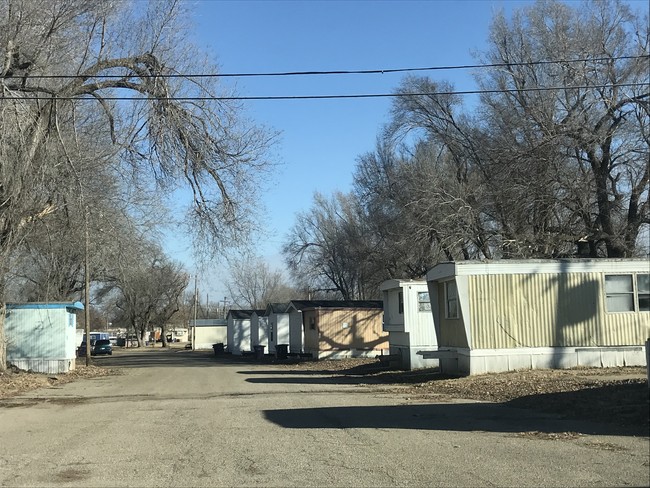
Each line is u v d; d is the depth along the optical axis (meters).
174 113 21.09
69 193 20.45
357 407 13.27
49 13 18.98
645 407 10.44
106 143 22.33
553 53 26.56
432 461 7.69
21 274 29.30
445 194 31.00
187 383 21.72
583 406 11.39
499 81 28.58
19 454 8.85
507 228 28.33
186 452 8.77
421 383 18.31
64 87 20.70
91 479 7.23
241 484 6.87
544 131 25.81
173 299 83.94
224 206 22.42
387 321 27.12
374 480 6.87
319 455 8.28
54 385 21.23
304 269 56.78
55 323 25.88
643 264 18.84
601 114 25.41
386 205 38.22
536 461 7.48
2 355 22.89
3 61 18.33
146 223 25.36
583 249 28.34
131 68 21.94
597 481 6.47
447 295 20.42
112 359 47.22
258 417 12.15
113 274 35.66
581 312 18.56
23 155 18.31
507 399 13.47
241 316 56.97
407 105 35.56
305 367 30.67
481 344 18.33
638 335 18.55
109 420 12.30
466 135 33.75
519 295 18.53
